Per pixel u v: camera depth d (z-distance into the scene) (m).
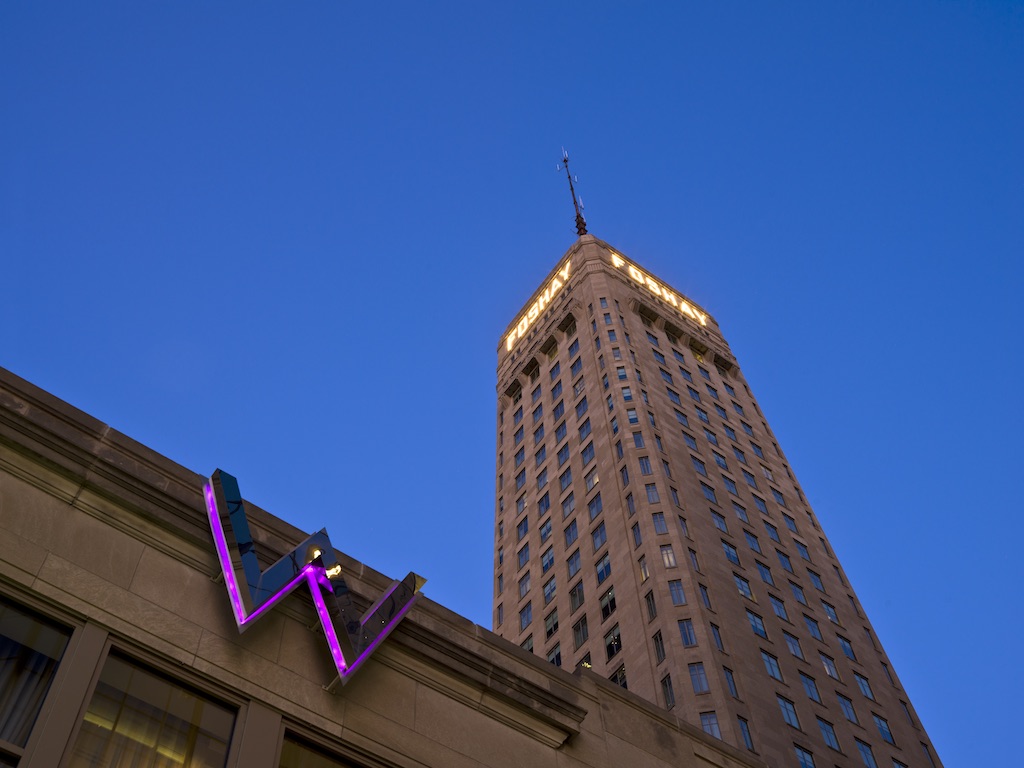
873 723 72.25
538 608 85.56
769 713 66.06
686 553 76.62
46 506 16.06
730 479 92.19
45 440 16.55
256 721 15.85
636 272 124.75
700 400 103.44
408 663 18.69
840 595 86.00
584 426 97.81
